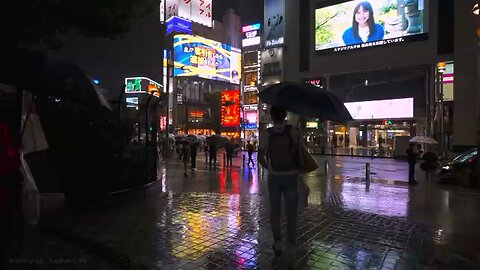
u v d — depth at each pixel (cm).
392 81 4394
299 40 4953
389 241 636
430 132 3862
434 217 840
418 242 633
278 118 528
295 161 531
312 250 576
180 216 791
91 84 786
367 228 721
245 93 6406
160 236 634
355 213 866
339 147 4894
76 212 793
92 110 917
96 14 771
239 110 4928
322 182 1523
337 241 628
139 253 546
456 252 582
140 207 884
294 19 5012
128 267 489
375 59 4259
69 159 909
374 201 1052
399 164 2816
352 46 4428
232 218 780
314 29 4769
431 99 3888
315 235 662
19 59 720
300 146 528
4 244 398
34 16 722
